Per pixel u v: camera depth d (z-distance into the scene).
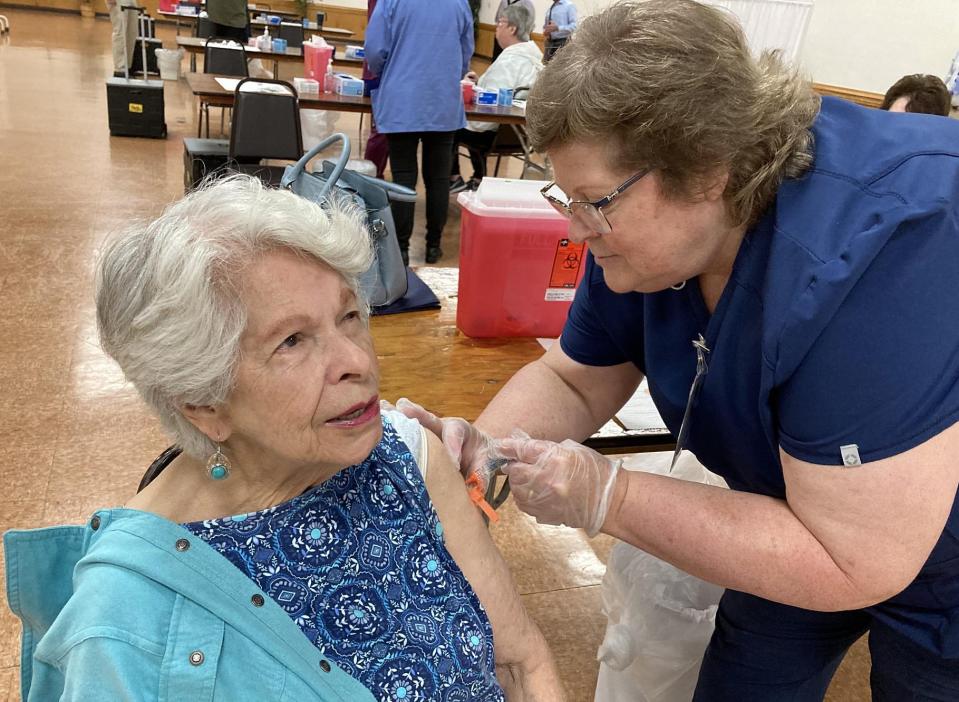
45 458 2.31
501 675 1.09
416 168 4.08
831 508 0.85
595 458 1.04
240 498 0.87
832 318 0.80
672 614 1.53
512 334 1.91
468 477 1.10
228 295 0.72
